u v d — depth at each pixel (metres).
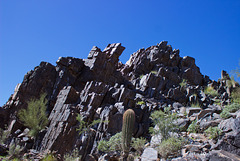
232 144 8.99
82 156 14.02
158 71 27.45
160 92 24.02
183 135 13.04
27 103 18.83
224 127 11.20
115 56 27.34
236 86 24.86
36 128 15.64
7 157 13.23
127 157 10.52
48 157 13.30
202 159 8.83
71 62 22.72
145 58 30.27
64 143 14.35
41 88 20.11
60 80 21.16
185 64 31.91
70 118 15.36
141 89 24.41
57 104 17.92
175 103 21.88
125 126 10.51
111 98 19.30
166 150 10.80
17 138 15.29
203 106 22.02
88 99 17.78
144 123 17.55
